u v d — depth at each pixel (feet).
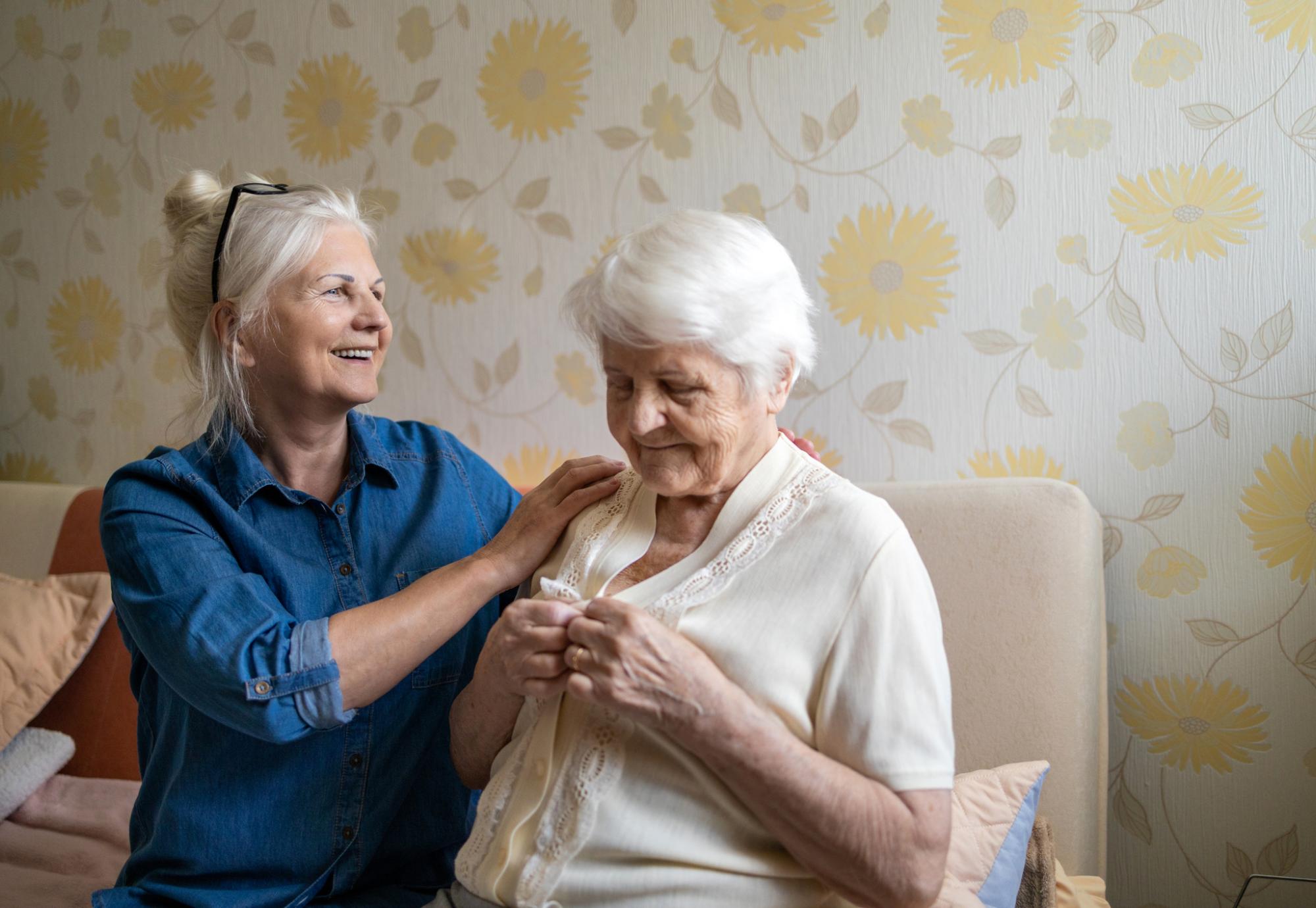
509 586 3.95
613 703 3.13
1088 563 5.02
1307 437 5.08
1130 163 5.31
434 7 6.56
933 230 5.64
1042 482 5.14
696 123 6.05
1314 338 5.05
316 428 4.35
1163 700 5.35
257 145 6.98
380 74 6.69
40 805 5.88
